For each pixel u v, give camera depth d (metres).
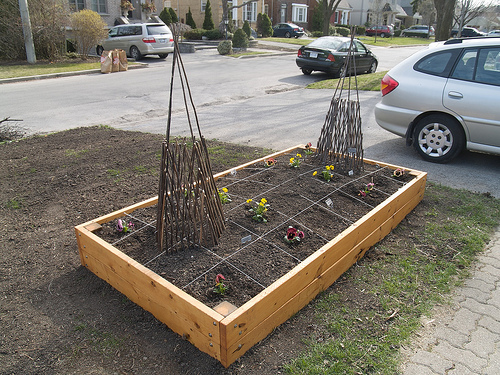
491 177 5.20
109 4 25.91
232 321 2.20
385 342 2.52
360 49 14.93
